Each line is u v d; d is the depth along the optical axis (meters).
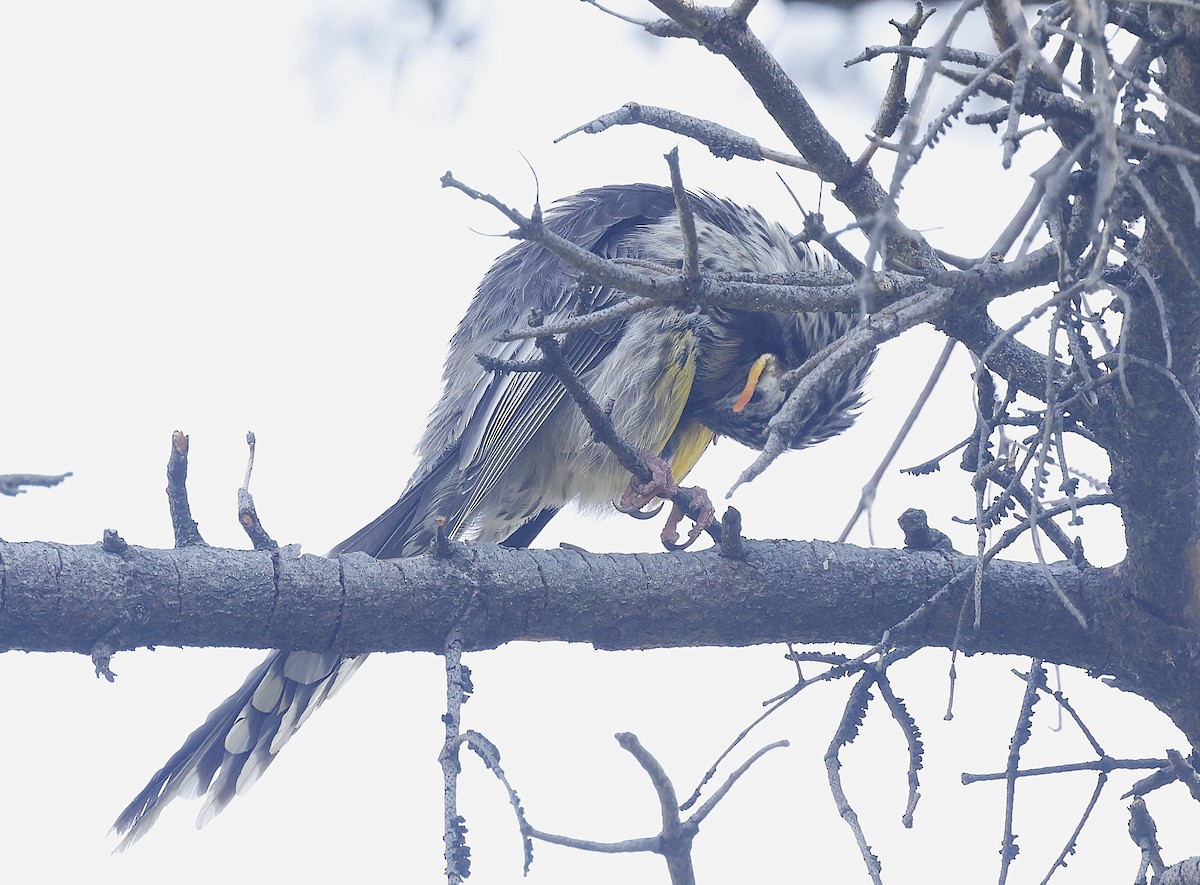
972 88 4.66
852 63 5.81
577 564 7.34
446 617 7.04
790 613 7.52
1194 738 7.77
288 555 6.84
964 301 5.89
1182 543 7.11
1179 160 4.61
